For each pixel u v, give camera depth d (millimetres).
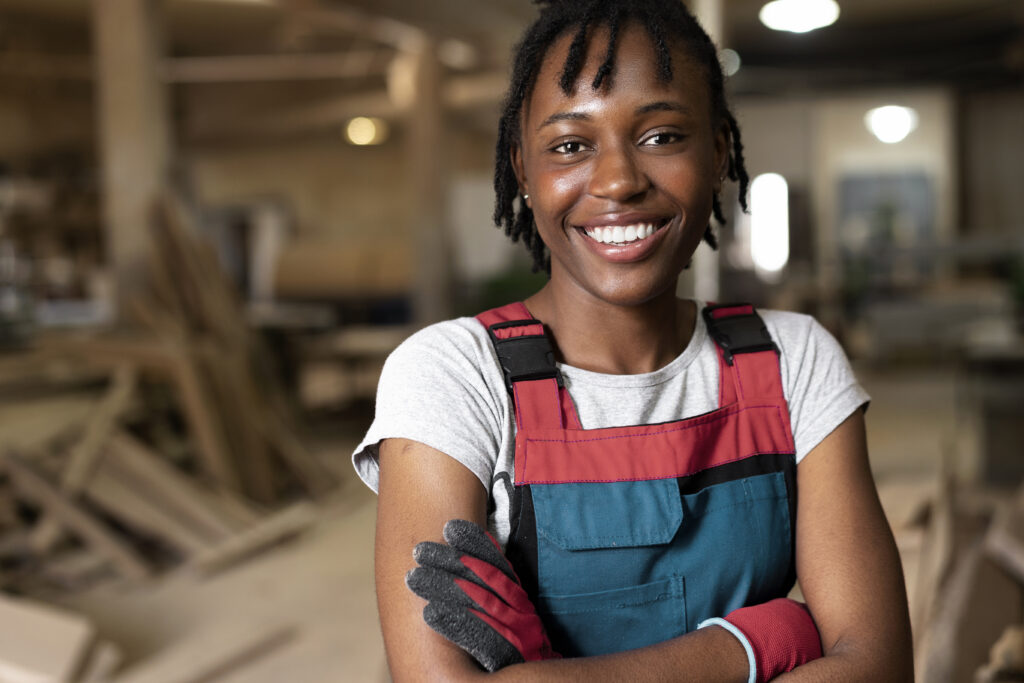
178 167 5098
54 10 9273
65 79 11148
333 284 10266
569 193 889
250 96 11305
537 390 893
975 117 11898
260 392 4844
